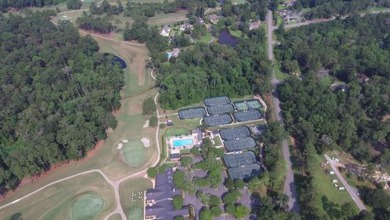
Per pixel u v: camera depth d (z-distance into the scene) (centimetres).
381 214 18638
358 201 19700
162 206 19712
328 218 18525
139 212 19788
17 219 19738
